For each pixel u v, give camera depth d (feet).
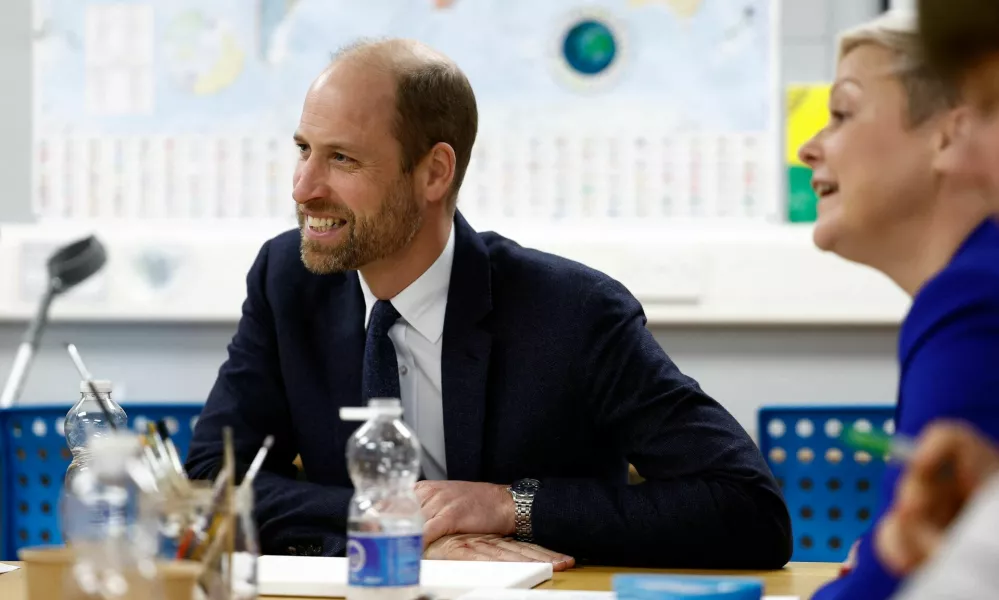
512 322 13.55
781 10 24.45
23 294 25.16
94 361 25.18
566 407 13.39
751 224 24.49
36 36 25.72
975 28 6.05
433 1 25.08
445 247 13.56
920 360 6.57
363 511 8.87
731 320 23.86
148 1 25.57
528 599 8.73
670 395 13.05
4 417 18.51
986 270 6.50
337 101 13.00
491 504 12.27
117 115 25.63
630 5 24.71
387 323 13.52
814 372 24.03
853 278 23.81
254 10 25.43
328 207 13.06
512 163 25.00
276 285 14.35
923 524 5.64
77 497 6.95
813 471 17.83
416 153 13.16
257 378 14.26
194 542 7.39
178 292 24.98
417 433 13.58
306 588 9.57
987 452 5.55
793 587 10.69
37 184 25.73
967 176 7.37
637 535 12.10
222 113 25.50
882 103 7.86
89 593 6.81
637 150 24.77
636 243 24.30
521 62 24.95
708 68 24.61
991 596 4.10
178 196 25.57
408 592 8.30
